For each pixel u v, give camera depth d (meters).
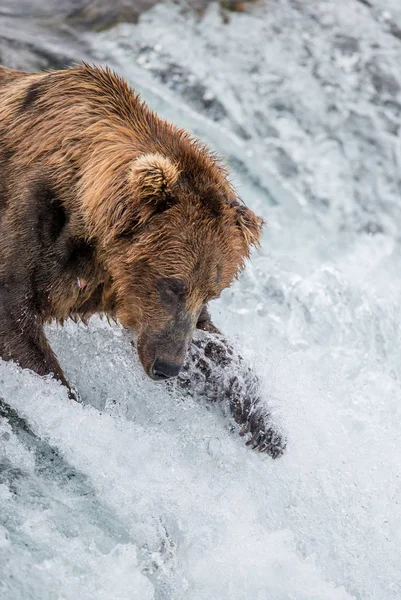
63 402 9.88
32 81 10.31
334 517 10.33
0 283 9.53
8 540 8.55
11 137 9.98
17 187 9.63
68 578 8.43
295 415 10.95
